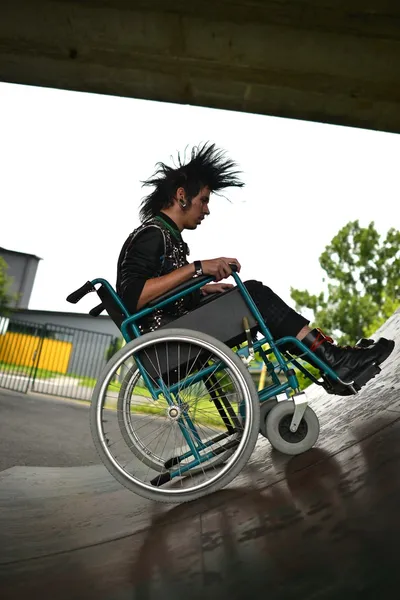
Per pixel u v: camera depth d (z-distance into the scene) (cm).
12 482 263
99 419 184
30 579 123
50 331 1255
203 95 737
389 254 1689
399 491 125
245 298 196
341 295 1681
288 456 204
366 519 117
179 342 190
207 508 166
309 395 395
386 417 205
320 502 138
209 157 220
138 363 190
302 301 1689
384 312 1407
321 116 752
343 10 598
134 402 197
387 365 308
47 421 643
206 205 222
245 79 696
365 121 750
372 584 91
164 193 219
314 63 659
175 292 194
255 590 99
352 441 190
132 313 197
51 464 390
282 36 636
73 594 112
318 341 202
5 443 450
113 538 153
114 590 111
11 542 156
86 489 246
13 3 630
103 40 657
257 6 605
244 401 183
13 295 2047
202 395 194
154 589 108
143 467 243
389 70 656
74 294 195
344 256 1708
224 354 185
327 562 103
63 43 666
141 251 202
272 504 150
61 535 163
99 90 744
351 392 205
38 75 721
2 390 1011
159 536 148
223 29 634
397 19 600
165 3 611
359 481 144
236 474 180
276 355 197
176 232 215
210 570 113
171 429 196
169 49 662
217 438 195
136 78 715
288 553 113
